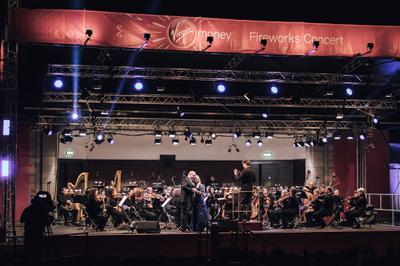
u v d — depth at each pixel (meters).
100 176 29.77
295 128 26.20
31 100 23.91
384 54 19.28
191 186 18.58
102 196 21.08
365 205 20.92
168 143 30.69
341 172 28.44
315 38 18.94
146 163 30.47
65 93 21.77
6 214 17.02
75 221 23.06
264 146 31.28
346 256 9.21
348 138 26.83
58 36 17.62
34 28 17.47
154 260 9.91
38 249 14.04
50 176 25.78
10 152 17.03
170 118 25.16
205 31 18.45
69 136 24.08
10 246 15.61
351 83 21.11
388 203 28.03
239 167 31.42
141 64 22.56
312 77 21.52
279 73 20.72
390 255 8.28
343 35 19.09
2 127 16.98
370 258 7.73
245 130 27.33
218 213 21.34
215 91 22.11
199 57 22.17
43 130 24.23
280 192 23.53
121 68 19.67
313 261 8.15
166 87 23.11
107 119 24.62
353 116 25.28
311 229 19.86
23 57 21.89
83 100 22.00
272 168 31.19
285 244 17.66
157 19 18.19
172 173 30.69
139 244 16.77
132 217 21.12
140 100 23.23
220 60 22.47
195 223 18.53
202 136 27.02
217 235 14.77
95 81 19.73
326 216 20.86
